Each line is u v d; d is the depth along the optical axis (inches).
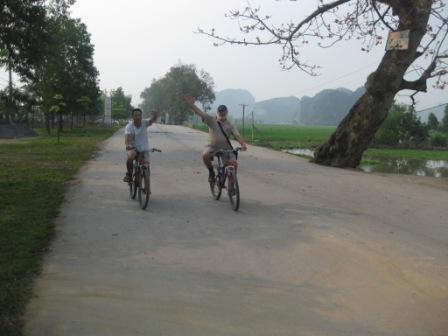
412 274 219.5
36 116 2181.3
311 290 198.2
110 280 201.8
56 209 320.5
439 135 2111.2
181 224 295.7
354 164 682.2
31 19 852.0
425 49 497.7
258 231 283.4
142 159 348.8
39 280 198.2
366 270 222.8
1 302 172.9
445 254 250.4
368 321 172.1
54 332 156.7
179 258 232.5
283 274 215.2
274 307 181.0
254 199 383.2
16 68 927.0
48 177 454.9
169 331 160.1
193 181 468.1
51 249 238.7
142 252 239.8
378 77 631.2
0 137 1185.4
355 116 666.8
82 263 221.0
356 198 409.4
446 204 397.4
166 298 185.9
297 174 560.1
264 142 1465.3
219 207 348.8
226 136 351.9
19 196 356.5
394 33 584.1
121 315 170.6
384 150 1609.3
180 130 2048.5
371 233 286.8
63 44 1451.8
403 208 372.8
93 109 1865.2
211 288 196.9
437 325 170.6
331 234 280.8
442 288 204.2
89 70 1612.9
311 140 1827.0
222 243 258.1
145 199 329.7
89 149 805.2
